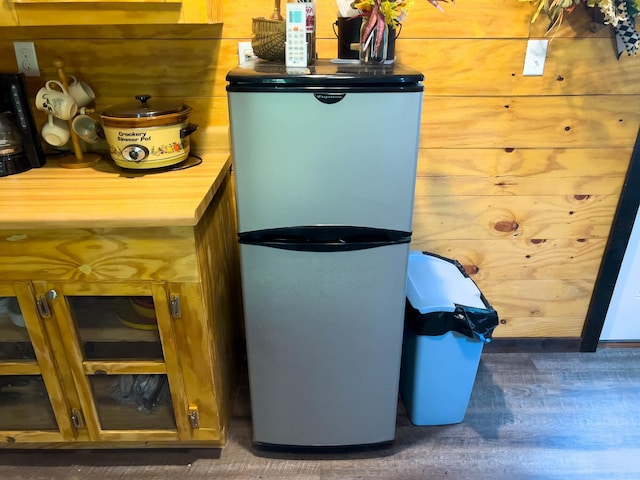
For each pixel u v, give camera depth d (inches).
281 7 65.5
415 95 49.1
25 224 49.6
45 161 66.6
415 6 65.6
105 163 66.6
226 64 67.9
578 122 72.6
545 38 67.6
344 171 51.9
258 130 50.1
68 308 56.3
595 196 77.4
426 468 66.2
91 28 65.5
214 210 62.7
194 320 56.7
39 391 64.6
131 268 53.8
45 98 63.6
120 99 69.7
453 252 81.7
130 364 59.2
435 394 70.1
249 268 56.2
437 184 76.5
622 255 80.4
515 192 77.1
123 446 68.1
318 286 56.9
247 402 77.2
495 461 67.2
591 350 88.2
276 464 66.7
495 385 80.7
